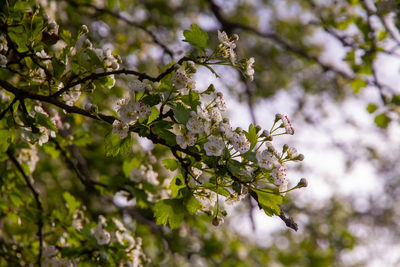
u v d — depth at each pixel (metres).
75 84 2.98
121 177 4.57
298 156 2.74
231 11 11.55
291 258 11.30
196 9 10.43
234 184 2.54
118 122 2.65
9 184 4.55
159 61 7.32
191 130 2.53
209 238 7.91
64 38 3.24
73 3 6.56
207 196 2.80
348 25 6.72
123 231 4.17
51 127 3.31
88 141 5.09
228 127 2.67
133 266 4.02
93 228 4.07
